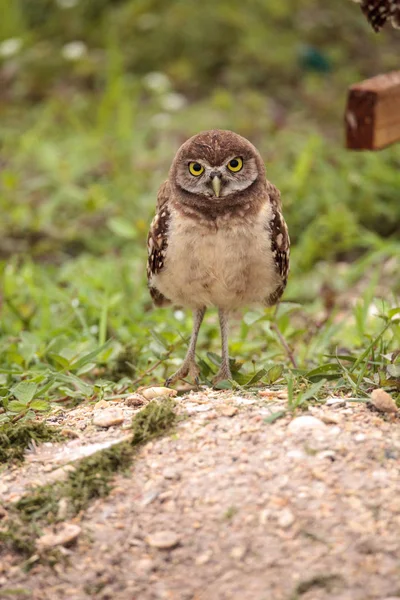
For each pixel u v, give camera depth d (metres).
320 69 21.22
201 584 6.15
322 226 14.93
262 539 6.35
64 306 12.27
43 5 24.33
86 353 10.08
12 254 14.92
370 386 8.40
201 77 21.69
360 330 10.64
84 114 20.53
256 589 6.02
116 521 6.73
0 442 7.70
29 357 10.03
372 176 16.06
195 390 9.13
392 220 15.29
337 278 13.62
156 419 7.58
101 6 23.88
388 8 8.69
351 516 6.43
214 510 6.64
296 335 10.48
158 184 16.88
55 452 7.64
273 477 6.85
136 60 22.09
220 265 9.12
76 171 17.38
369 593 5.89
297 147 17.64
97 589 6.30
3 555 6.64
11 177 16.23
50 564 6.52
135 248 14.65
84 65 21.97
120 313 11.80
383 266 14.15
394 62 21.81
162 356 9.62
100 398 8.89
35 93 21.80
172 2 23.36
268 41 22.19
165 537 6.50
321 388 8.34
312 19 23.09
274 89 21.09
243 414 7.70
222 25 22.34
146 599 6.15
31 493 7.08
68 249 15.42
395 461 6.91
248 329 10.76
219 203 9.02
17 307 12.14
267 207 9.27
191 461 7.14
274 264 9.35
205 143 9.10
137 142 18.62
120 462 7.22
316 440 7.20
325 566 6.10
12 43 21.36
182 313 11.79
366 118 9.21
